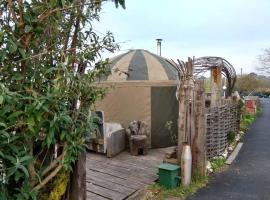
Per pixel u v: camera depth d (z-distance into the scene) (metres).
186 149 5.51
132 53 9.97
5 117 1.90
